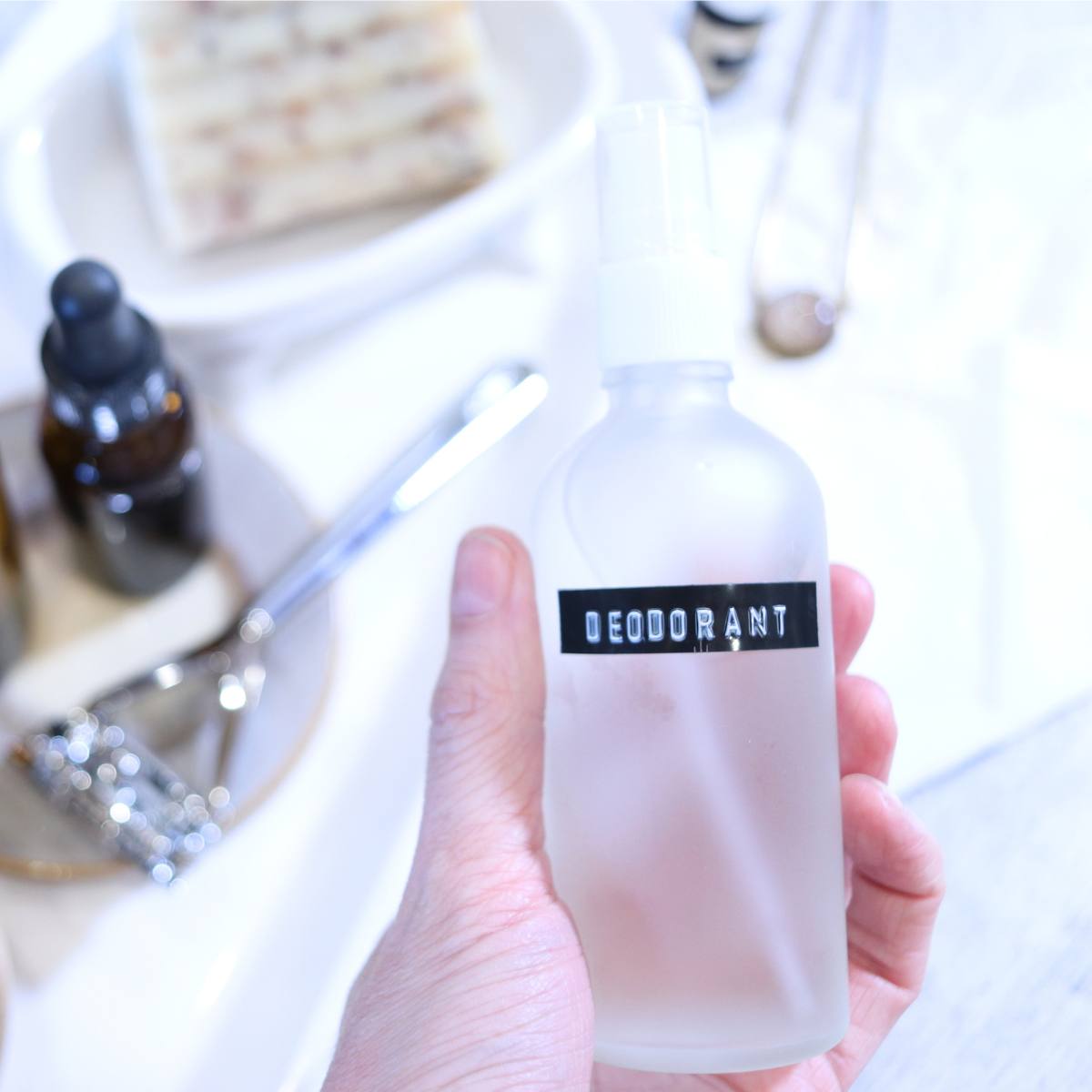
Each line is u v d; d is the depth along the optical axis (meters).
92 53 0.34
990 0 0.39
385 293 0.34
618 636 0.23
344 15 0.34
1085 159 0.38
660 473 0.23
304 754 0.32
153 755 0.31
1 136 0.33
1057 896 0.32
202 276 0.35
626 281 0.24
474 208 0.33
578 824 0.23
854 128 0.38
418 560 0.34
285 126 0.34
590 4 0.38
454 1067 0.24
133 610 0.33
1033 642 0.34
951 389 0.36
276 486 0.34
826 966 0.24
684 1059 0.23
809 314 0.36
